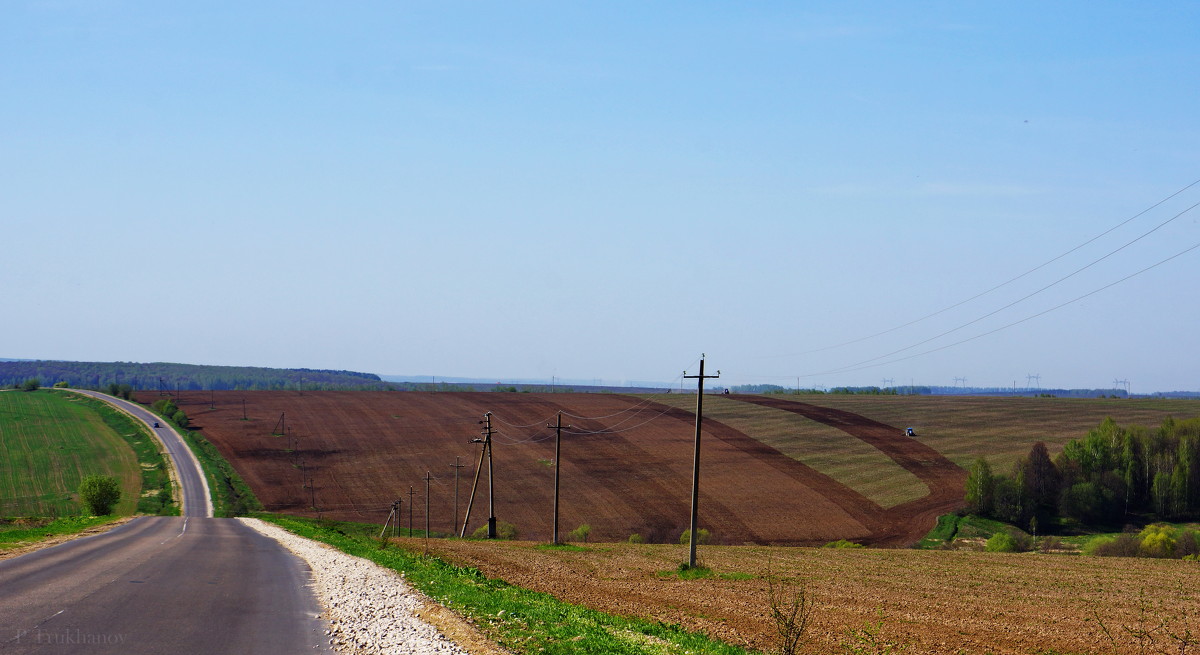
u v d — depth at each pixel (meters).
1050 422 123.00
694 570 38.88
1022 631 25.61
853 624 25.70
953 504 88.75
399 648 15.07
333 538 46.31
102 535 41.41
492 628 17.62
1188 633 22.89
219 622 16.81
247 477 103.44
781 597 29.70
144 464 110.06
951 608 29.94
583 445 115.19
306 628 16.59
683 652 17.86
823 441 116.62
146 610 17.88
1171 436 96.50
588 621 20.73
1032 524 82.88
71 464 109.50
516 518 85.81
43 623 15.99
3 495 95.31
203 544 37.44
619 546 56.03
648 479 98.75
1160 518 85.62
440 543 51.66
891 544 76.50
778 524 82.44
